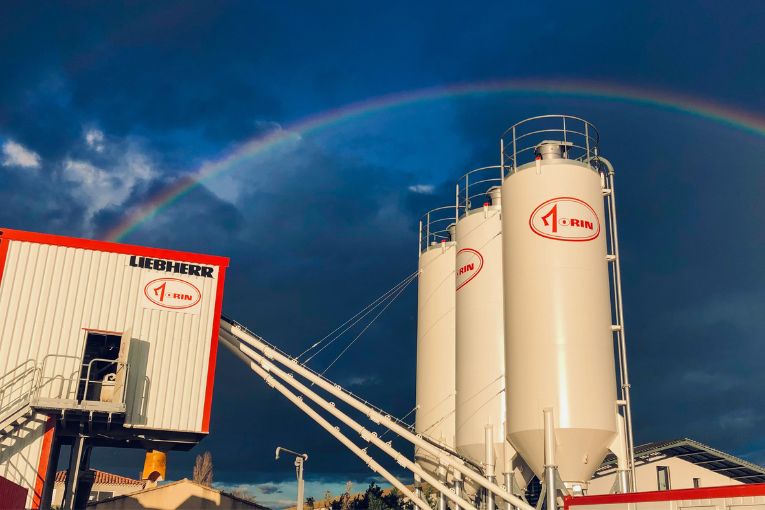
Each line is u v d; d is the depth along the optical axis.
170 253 39.59
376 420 39.28
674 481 47.56
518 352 33.81
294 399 41.56
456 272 41.81
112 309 37.72
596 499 26.64
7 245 36.91
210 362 38.81
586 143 37.78
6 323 35.88
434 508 42.22
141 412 36.78
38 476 33.62
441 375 43.22
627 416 33.56
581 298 33.59
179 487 58.31
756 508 20.72
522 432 32.75
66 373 36.06
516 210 35.88
